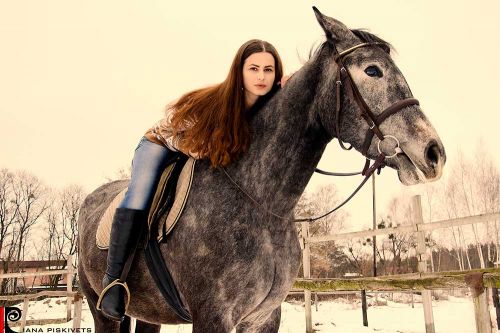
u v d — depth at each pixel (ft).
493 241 82.84
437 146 6.10
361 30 7.35
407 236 100.37
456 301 55.83
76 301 30.04
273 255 6.84
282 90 7.40
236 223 6.68
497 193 92.07
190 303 6.79
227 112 7.11
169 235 7.16
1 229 132.98
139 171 7.50
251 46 7.53
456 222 18.92
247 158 7.16
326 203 116.67
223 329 6.47
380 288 19.93
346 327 28.35
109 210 8.76
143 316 8.34
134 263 7.74
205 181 7.09
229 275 6.52
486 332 13.73
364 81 6.63
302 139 7.14
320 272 85.15
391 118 6.37
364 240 93.91
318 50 7.32
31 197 137.49
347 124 6.73
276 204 7.02
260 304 6.87
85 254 9.45
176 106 7.74
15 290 83.25
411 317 34.14
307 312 25.98
